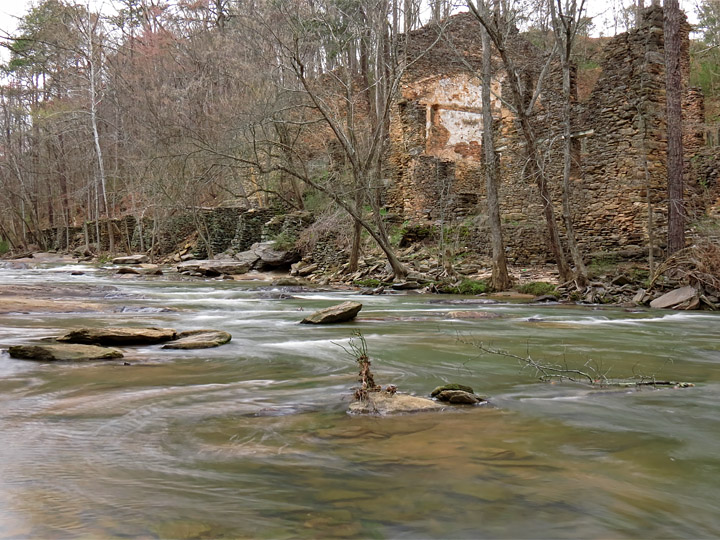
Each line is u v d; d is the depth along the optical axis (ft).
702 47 105.60
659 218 64.64
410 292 61.93
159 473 10.53
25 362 21.30
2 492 9.55
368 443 12.31
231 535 8.13
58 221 175.42
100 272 94.32
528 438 12.74
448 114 96.32
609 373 20.70
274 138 95.25
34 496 9.41
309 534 8.21
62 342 25.12
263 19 85.71
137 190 131.54
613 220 67.82
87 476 10.35
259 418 14.26
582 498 9.61
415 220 89.92
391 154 97.96
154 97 112.88
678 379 19.71
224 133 77.56
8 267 113.29
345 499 9.45
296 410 15.05
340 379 19.10
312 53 88.48
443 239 80.64
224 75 105.29
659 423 14.02
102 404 15.55
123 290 56.44
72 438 12.60
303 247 90.74
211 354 23.81
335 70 94.73
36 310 39.32
